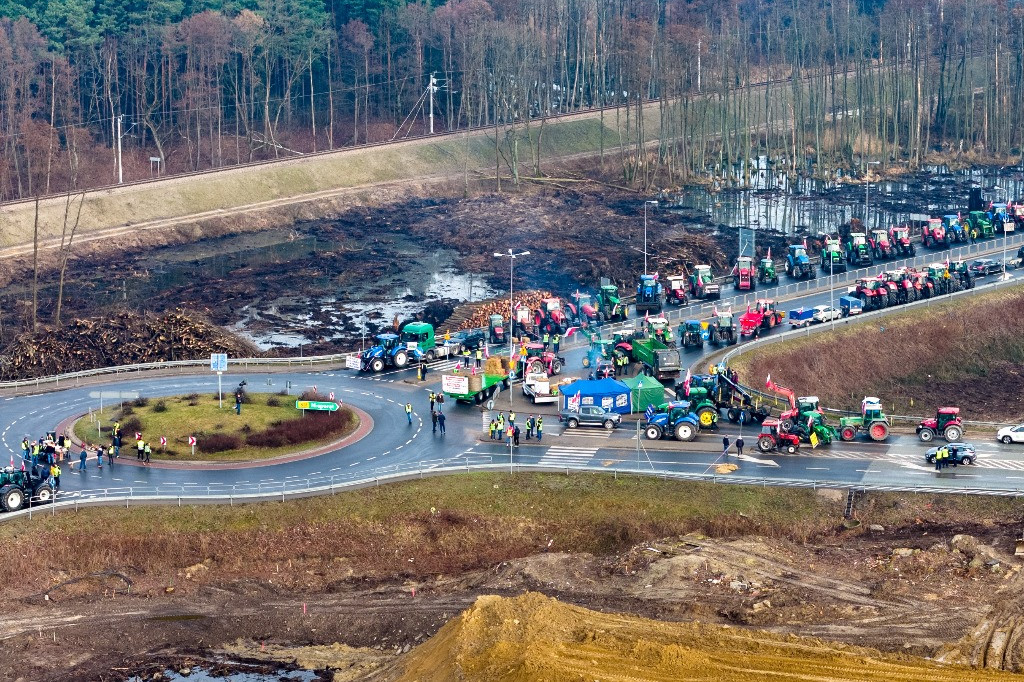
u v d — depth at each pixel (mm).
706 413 180375
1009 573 134250
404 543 152375
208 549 150000
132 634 136000
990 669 117312
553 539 153250
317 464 171125
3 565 145125
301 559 149625
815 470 164625
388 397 198625
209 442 175500
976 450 171250
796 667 116125
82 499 156625
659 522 153875
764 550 143500
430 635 133750
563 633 121125
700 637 122250
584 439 178250
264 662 130375
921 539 145875
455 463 169500
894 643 122875
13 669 128875
